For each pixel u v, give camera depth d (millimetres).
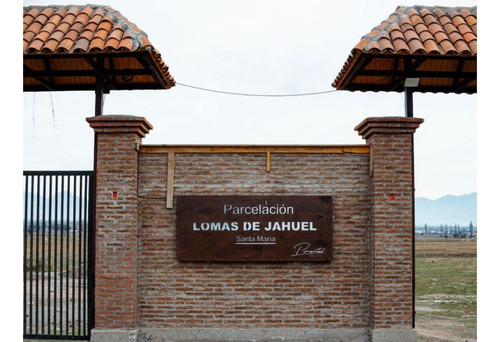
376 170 8914
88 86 10789
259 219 8977
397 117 8875
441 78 10828
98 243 8859
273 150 9141
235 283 9008
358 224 9109
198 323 8969
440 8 10156
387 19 9727
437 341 10438
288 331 8930
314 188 9141
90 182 9125
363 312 9000
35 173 9062
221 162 9172
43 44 8766
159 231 9078
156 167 9172
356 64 9234
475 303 17031
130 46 8516
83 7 10031
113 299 8781
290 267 9039
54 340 9055
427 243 82125
